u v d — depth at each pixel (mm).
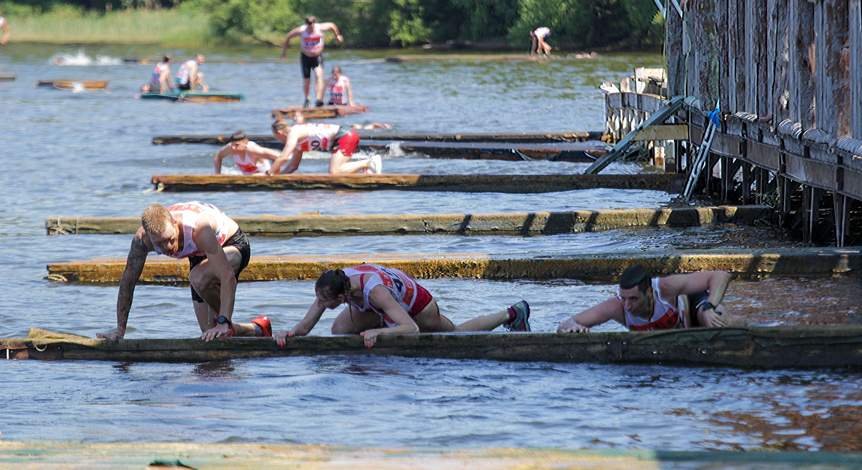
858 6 25281
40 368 21250
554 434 15656
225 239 22984
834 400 17141
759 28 34406
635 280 20031
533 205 43594
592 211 37781
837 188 28266
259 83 127562
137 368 21188
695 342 19922
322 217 38406
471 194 47250
